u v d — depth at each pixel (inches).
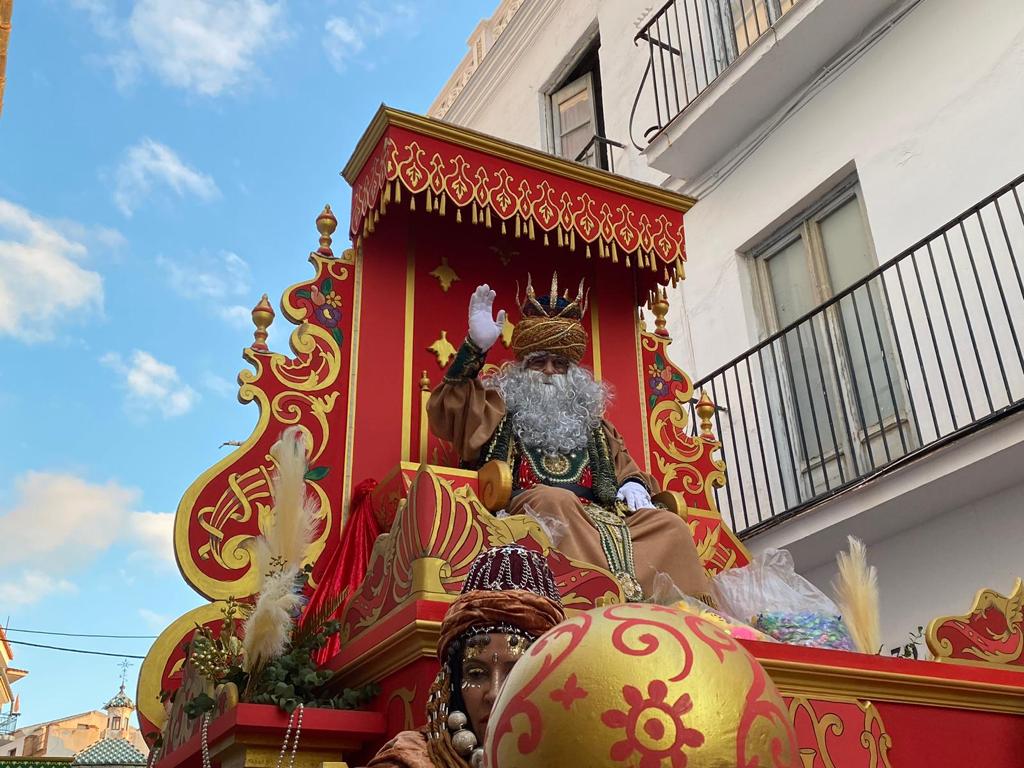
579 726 34.8
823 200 346.0
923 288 295.4
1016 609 142.0
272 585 113.9
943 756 112.0
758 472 346.9
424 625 100.7
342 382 179.2
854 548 157.9
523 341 185.2
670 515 155.7
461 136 187.9
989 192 280.8
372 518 164.7
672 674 35.7
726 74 361.1
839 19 331.6
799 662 104.4
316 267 187.0
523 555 90.3
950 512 273.1
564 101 499.5
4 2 192.1
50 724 948.6
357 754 107.0
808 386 313.3
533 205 194.2
